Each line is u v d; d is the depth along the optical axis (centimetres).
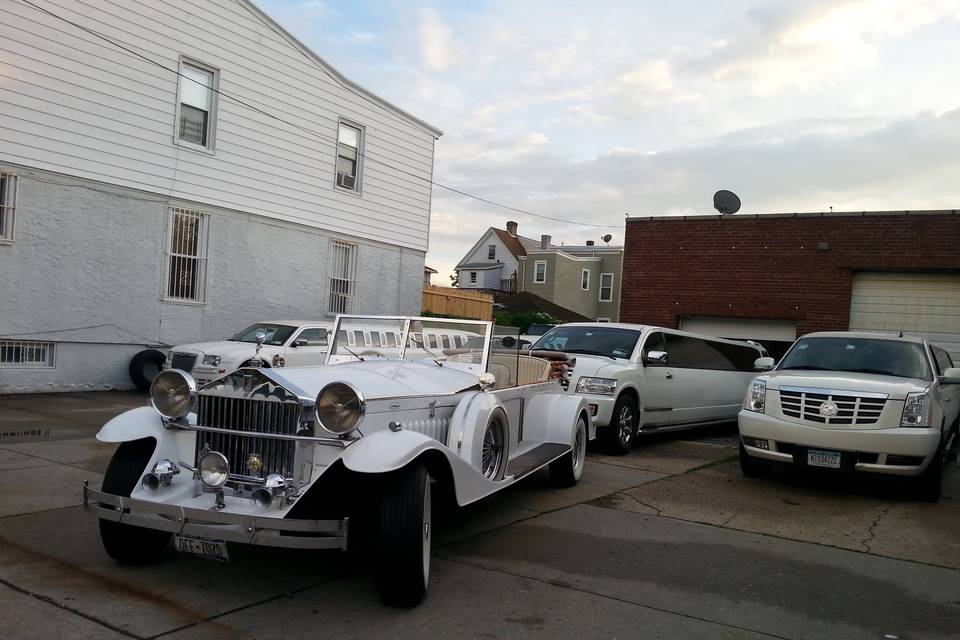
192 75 1441
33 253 1207
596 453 953
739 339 1689
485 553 521
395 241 1923
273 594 429
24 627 368
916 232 1491
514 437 659
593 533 581
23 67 1180
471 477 466
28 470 686
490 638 381
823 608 440
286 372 464
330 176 1731
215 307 1493
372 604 420
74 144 1251
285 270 1634
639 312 1775
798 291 1603
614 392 916
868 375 781
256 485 426
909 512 686
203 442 449
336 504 446
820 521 643
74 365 1274
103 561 470
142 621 383
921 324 1504
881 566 523
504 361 644
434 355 610
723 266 1683
